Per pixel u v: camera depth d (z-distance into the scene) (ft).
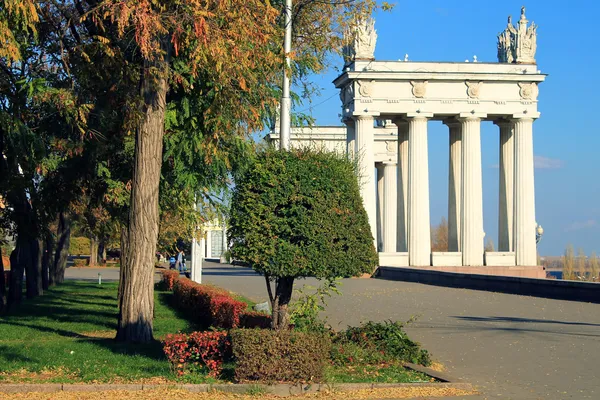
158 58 66.49
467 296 138.00
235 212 55.21
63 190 100.12
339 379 49.98
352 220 54.95
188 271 207.72
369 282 199.62
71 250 414.82
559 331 80.23
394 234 279.08
